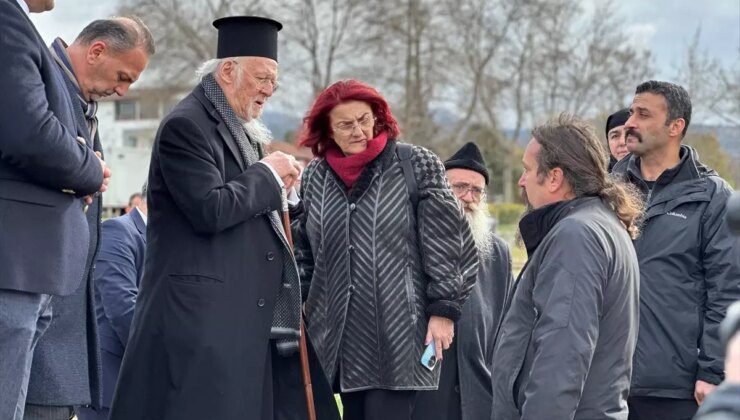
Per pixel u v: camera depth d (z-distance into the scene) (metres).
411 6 41.84
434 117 43.50
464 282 4.03
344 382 3.97
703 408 1.32
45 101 3.29
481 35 43.69
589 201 3.32
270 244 3.75
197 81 3.86
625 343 3.20
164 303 3.62
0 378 3.27
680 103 4.35
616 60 43.56
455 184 4.55
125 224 4.92
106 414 4.78
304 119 4.19
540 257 3.26
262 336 3.67
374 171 4.04
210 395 3.53
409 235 4.02
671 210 4.27
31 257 3.32
